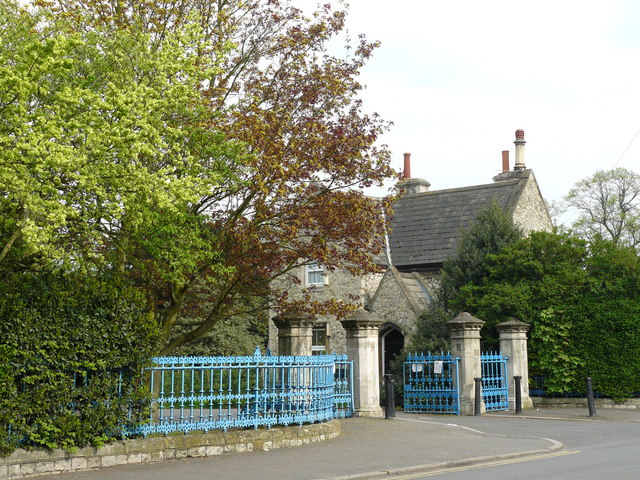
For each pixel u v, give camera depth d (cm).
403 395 2472
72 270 1308
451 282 2755
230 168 1484
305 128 1602
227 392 1393
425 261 3156
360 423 1861
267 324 3756
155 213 1320
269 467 1213
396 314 2944
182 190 1203
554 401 2541
